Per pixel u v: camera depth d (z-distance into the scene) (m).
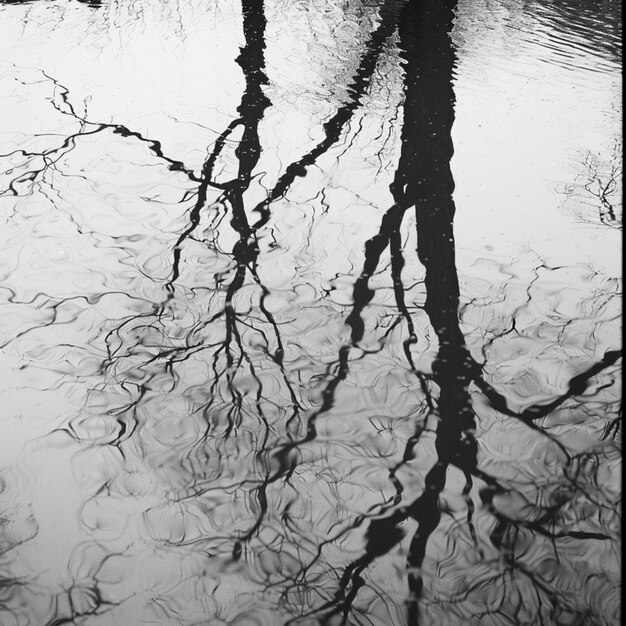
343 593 2.96
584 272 4.76
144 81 7.09
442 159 5.92
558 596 2.94
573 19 8.81
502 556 3.10
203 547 3.14
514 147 6.06
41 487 3.40
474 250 4.96
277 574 3.03
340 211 5.36
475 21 8.65
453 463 3.53
